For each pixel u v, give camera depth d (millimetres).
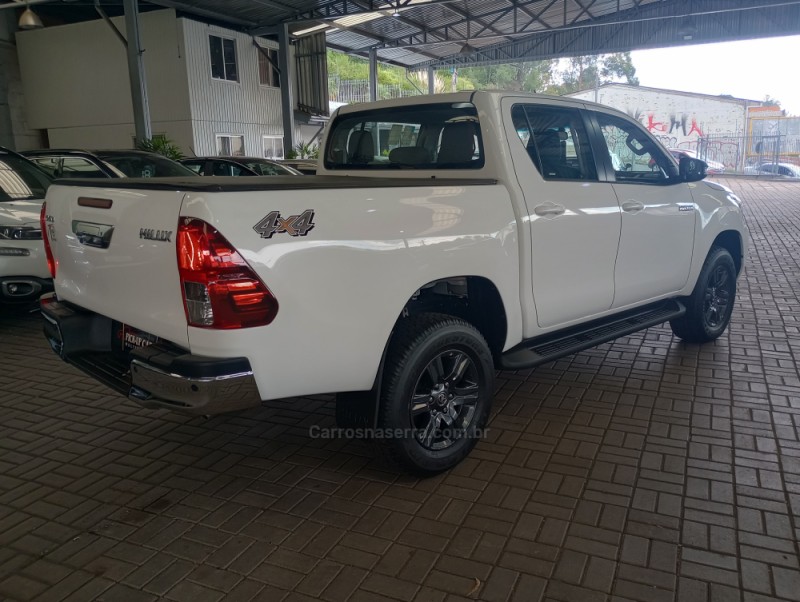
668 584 2531
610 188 4211
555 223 3775
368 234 2906
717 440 3756
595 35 27359
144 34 21359
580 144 4117
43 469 3559
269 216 2625
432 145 3928
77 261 3328
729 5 23828
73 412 4336
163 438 3941
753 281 8141
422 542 2836
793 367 4957
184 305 2646
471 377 3529
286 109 22891
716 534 2848
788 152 35812
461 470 3473
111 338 3422
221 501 3211
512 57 29672
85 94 23266
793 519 2957
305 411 4348
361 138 4402
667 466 3463
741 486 3244
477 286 3592
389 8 20031
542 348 3949
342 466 3568
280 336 2705
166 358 2715
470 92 3746
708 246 5168
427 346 3188
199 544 2852
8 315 6875
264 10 20875
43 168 7316
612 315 4461
